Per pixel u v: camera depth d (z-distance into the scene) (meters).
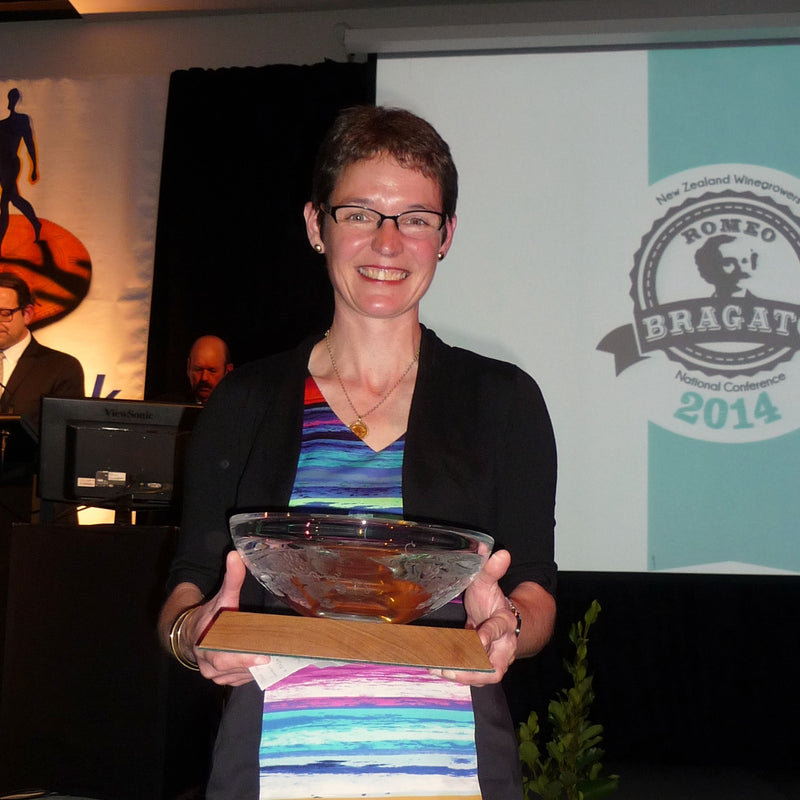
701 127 3.57
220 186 4.63
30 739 2.30
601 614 4.05
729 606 4.04
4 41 5.13
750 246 3.49
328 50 4.92
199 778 2.39
